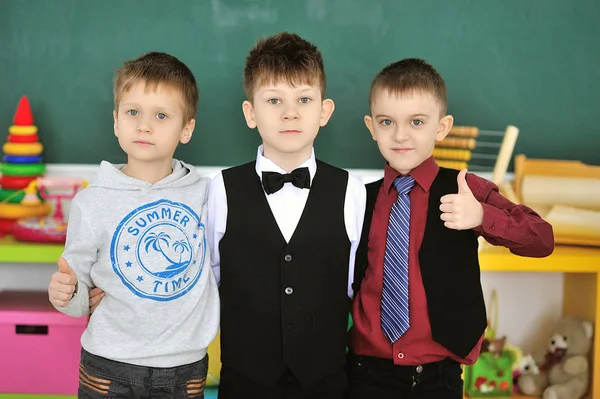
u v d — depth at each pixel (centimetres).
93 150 230
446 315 158
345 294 163
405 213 162
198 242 158
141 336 151
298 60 156
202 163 231
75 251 152
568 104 238
